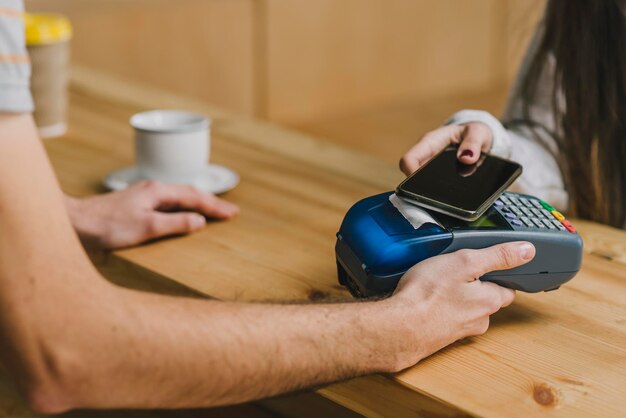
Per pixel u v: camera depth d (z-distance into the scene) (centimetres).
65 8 293
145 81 322
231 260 111
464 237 91
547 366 87
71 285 76
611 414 80
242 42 346
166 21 321
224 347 79
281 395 83
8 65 75
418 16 400
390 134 363
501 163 102
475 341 92
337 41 377
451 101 414
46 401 76
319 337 83
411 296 87
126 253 113
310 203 129
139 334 77
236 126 165
